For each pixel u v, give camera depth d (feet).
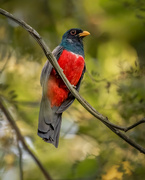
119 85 33.12
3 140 30.45
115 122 32.68
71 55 31.48
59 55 31.60
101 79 34.58
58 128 28.35
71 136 38.63
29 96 38.11
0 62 36.94
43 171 29.71
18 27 38.24
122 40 45.09
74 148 38.09
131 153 31.81
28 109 36.86
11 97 32.76
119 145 32.24
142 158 31.55
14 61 37.37
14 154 31.50
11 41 37.83
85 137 35.96
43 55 37.40
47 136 27.12
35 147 35.68
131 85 33.14
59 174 37.24
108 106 33.94
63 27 43.11
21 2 42.01
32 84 38.32
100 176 30.83
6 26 38.73
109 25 45.29
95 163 35.32
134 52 43.29
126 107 32.83
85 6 45.29
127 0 40.19
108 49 44.01
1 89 31.91
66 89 29.89
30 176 37.45
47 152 37.58
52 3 43.42
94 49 43.52
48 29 42.52
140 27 45.09
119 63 34.04
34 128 36.01
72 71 31.27
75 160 34.19
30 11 42.22
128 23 45.19
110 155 32.12
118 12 45.55
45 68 29.32
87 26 44.60
